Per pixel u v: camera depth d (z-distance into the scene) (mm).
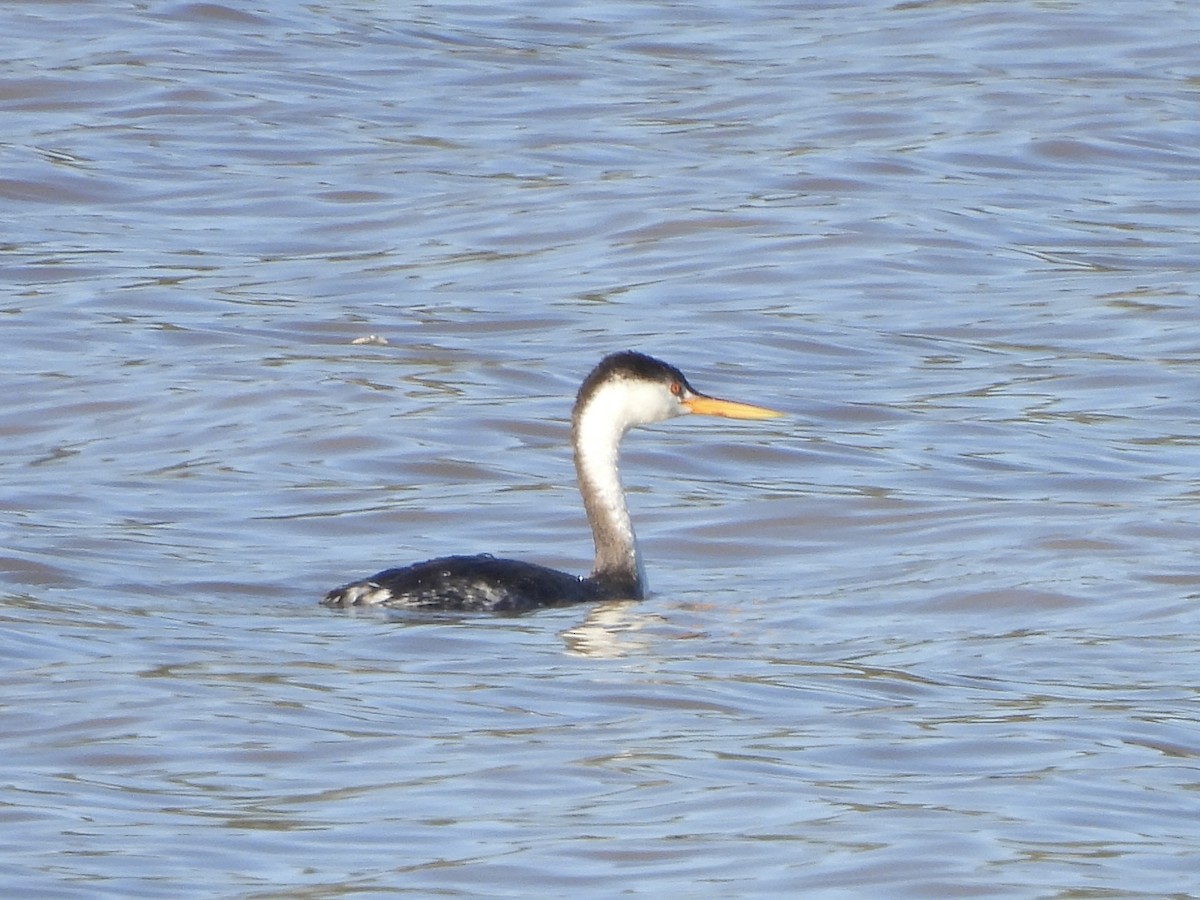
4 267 23797
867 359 21141
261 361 20672
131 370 20375
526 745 11203
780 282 23516
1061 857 9648
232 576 15133
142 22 34562
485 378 20312
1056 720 11758
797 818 10117
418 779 10656
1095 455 18219
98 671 12398
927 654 13234
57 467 17828
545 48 34531
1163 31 35281
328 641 13359
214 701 11852
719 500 17312
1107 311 22516
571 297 23000
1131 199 26953
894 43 34812
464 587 14281
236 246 24844
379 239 25156
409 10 36812
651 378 15414
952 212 26016
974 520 16531
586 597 14750
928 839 9820
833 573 15500
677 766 10875
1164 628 13742
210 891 9219
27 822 9992
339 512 16828
